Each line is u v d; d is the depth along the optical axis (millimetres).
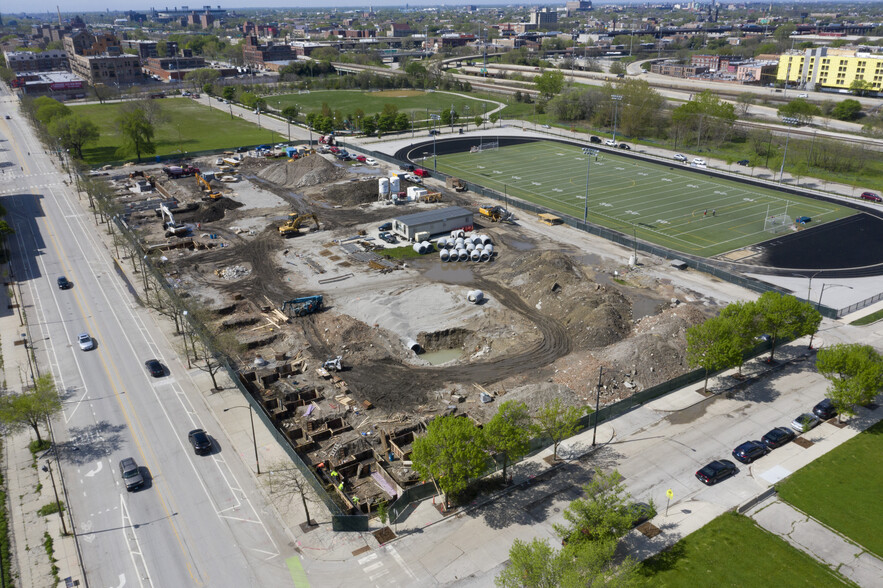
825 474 59719
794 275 105250
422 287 100062
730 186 158000
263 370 78000
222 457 63094
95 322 91438
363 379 76250
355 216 136250
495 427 55625
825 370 67750
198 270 108562
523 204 141750
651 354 76375
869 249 115875
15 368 79500
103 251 118938
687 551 50812
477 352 82562
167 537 53438
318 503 57094
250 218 135500
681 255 113312
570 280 97375
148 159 183500
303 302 93188
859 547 51281
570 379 74562
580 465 61500
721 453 62781
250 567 50344
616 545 49250
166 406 71562
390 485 59344
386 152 196250
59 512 54469
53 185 164500
